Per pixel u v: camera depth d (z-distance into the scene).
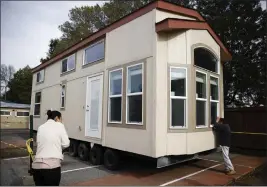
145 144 6.34
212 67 8.08
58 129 4.17
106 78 8.37
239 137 11.12
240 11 16.84
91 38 9.52
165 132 6.22
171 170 7.32
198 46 7.20
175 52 6.63
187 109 6.59
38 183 4.03
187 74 6.69
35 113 15.81
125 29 7.62
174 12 6.98
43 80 14.86
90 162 8.84
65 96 11.51
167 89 6.39
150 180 6.27
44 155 3.94
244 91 17.08
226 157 6.89
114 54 8.06
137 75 6.99
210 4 17.78
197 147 6.79
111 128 7.77
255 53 16.94
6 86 47.72
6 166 8.22
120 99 7.55
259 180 6.54
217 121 7.34
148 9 6.79
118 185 5.88
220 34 16.55
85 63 10.00
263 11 16.67
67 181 6.34
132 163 8.29
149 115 6.32
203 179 6.32
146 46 6.71
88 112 9.28
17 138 16.77
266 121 10.47
